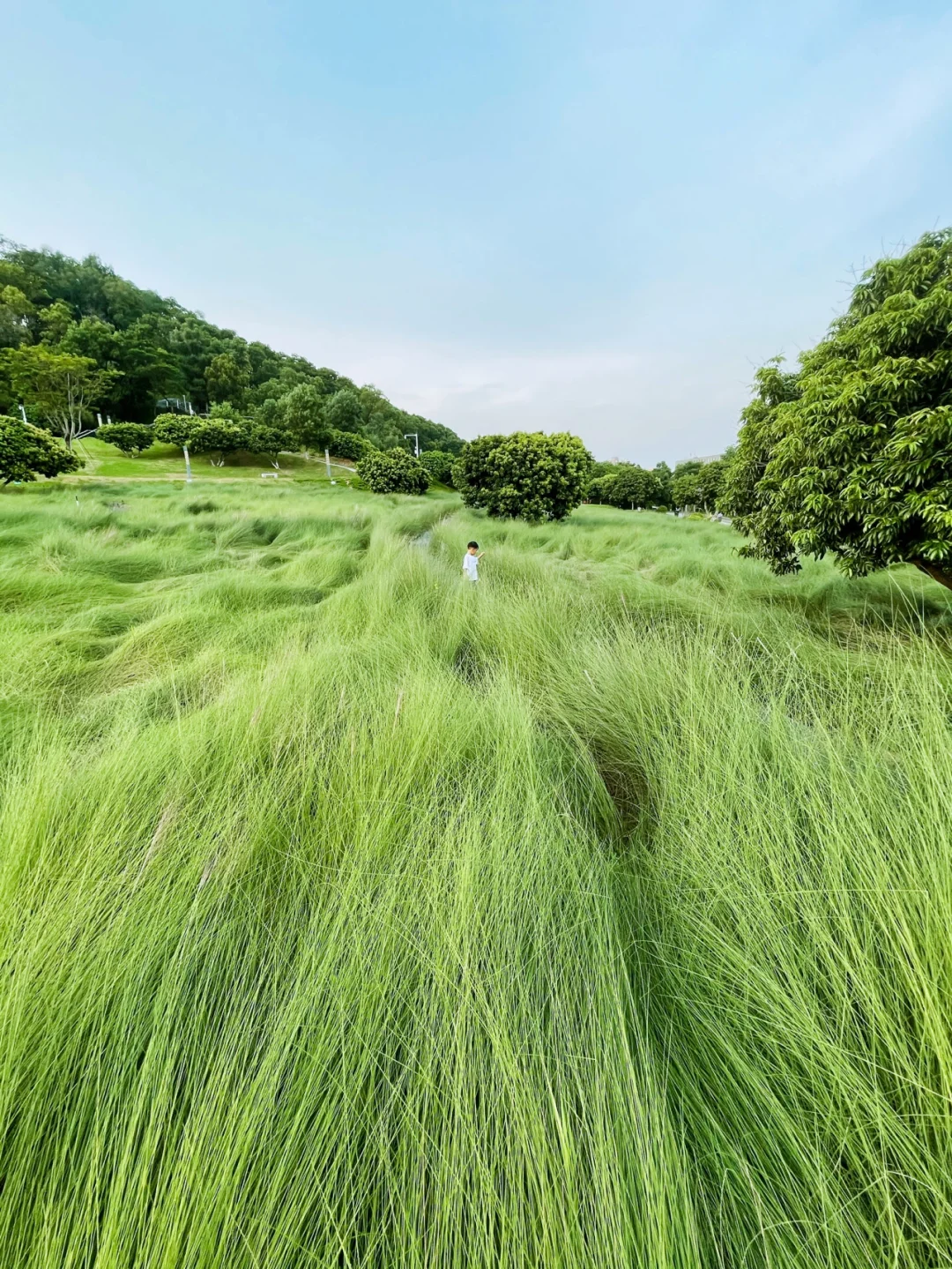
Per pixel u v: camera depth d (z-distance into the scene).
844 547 4.04
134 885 1.33
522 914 1.32
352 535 9.19
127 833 1.59
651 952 1.32
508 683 2.82
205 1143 0.83
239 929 1.30
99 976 1.10
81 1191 0.82
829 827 1.42
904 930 1.06
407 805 1.75
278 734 2.15
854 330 3.67
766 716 2.24
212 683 3.10
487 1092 0.92
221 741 2.12
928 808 1.38
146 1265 0.73
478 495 15.09
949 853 1.21
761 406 5.18
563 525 13.55
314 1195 0.81
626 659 3.07
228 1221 0.76
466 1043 0.99
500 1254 0.76
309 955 1.17
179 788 1.79
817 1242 0.79
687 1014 1.14
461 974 1.13
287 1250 0.76
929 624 4.18
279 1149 0.86
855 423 3.35
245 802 1.75
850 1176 0.86
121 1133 0.88
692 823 1.69
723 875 1.43
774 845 1.47
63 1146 0.87
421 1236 0.79
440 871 1.42
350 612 4.44
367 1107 0.92
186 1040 1.02
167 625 3.99
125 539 8.19
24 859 1.41
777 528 4.75
